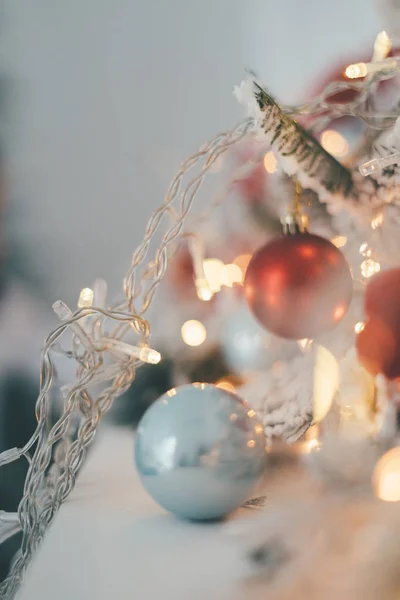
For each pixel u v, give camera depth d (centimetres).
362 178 40
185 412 39
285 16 122
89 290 44
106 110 134
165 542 37
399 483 36
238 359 56
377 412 41
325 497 37
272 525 35
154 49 131
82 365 44
